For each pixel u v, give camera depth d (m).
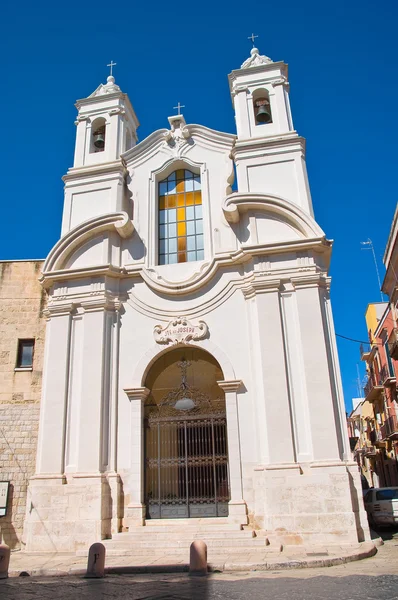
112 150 19.30
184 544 12.79
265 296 15.36
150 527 13.96
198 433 15.41
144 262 17.08
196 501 14.78
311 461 13.67
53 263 17.16
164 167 18.44
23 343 18.30
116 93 20.34
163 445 15.48
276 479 13.45
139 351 16.09
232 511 13.78
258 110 19.03
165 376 16.45
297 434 14.04
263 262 15.77
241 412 14.74
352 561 10.76
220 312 15.95
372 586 7.75
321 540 12.73
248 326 15.55
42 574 10.67
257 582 8.59
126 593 7.91
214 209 17.47
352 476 13.48
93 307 16.39
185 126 18.75
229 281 16.17
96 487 14.20
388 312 27.81
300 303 15.10
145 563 11.03
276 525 13.09
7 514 16.17
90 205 18.30
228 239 16.84
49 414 15.49
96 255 17.28
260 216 16.53
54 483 14.58
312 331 14.75
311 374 14.36
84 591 8.23
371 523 18.91
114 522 14.20
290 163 17.30
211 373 16.34
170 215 18.23
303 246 15.48
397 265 22.41
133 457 14.92
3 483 16.41
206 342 15.70
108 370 15.88
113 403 15.55
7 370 17.78
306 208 16.52
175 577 9.64
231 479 14.11
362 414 46.50
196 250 17.55
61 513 14.21
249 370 15.12
